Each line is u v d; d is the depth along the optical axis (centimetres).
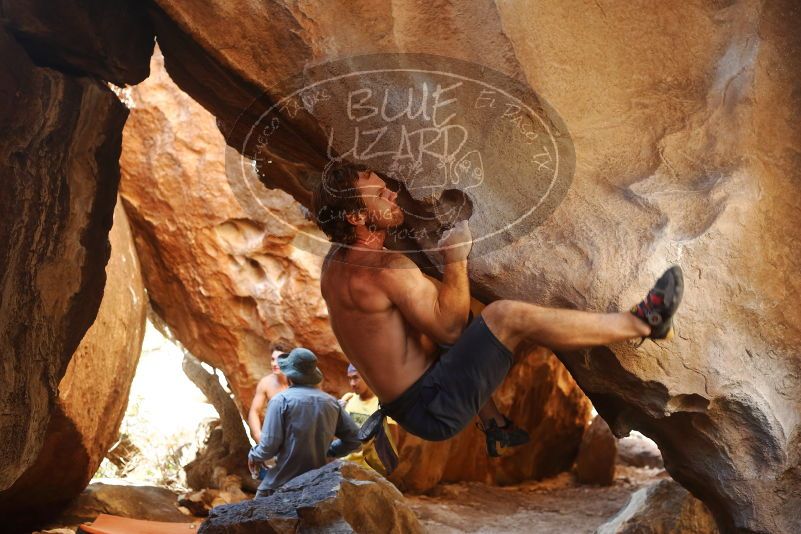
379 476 537
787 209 416
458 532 785
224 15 386
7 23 457
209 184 866
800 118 422
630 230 400
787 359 412
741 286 405
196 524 708
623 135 420
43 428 514
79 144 514
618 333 334
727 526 452
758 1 424
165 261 894
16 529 684
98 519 654
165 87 875
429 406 344
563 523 834
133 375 837
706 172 416
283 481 611
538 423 1050
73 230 515
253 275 875
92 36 462
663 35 429
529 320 339
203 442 961
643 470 1157
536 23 414
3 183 468
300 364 626
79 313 559
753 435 416
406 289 349
